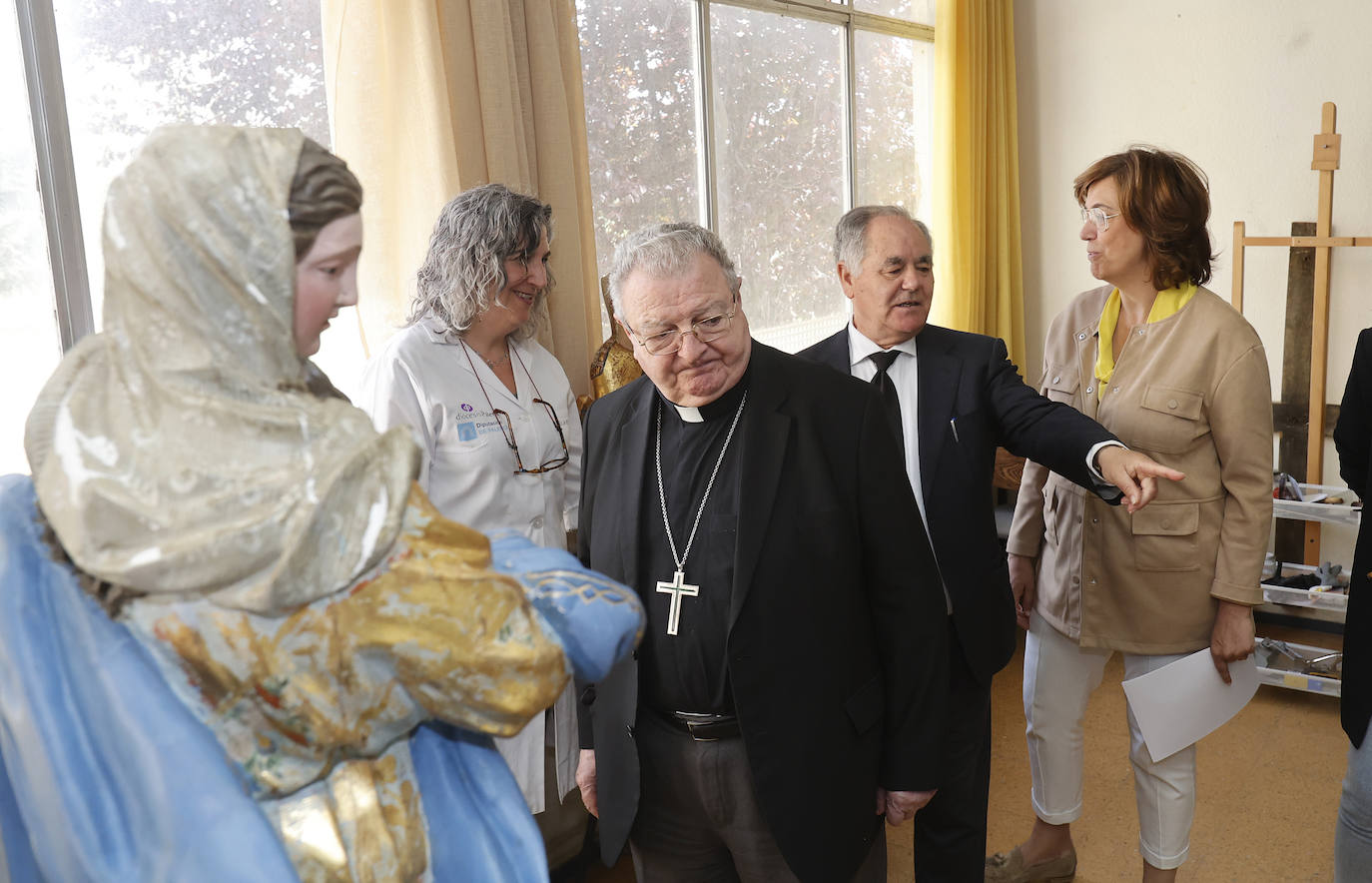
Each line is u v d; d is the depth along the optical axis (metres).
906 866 2.55
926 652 1.44
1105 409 2.11
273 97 2.28
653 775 1.45
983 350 1.98
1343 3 3.92
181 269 0.59
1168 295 2.07
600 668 0.69
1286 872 2.44
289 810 0.64
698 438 1.44
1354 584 1.74
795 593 1.36
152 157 0.60
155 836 0.59
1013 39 4.56
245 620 0.60
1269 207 4.18
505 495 2.12
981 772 1.94
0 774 0.66
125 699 0.60
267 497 0.59
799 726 1.35
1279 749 3.04
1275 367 4.22
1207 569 2.04
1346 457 2.02
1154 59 4.38
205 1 2.14
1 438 1.89
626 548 1.46
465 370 2.10
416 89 2.33
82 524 0.58
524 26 2.59
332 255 0.64
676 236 1.36
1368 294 3.96
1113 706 3.37
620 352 2.59
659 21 3.36
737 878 1.57
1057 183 4.73
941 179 4.38
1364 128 3.94
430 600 0.62
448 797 0.73
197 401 0.60
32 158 1.90
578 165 2.80
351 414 0.64
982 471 1.92
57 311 1.96
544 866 0.73
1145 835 2.17
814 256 4.18
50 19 1.90
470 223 2.03
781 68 3.89
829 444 1.41
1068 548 2.18
